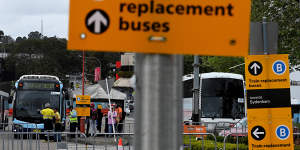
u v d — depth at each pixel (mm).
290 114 17656
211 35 6652
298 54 55219
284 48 55875
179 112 6234
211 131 54844
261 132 17828
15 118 63719
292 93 89500
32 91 64375
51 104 64125
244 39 6684
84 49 6527
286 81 17625
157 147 6062
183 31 6602
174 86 6266
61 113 64500
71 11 6543
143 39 6551
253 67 17797
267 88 17719
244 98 68062
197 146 35188
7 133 35844
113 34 6555
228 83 68125
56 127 54688
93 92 66688
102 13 6562
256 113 17812
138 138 6145
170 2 6633
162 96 6188
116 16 6574
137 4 6594
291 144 17719
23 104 63969
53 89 64562
